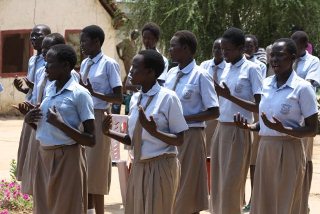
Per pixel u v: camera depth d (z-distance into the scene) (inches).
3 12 769.6
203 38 642.8
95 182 293.4
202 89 263.3
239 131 283.3
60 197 227.0
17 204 324.5
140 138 215.5
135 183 219.3
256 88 284.2
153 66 212.8
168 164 216.1
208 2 629.9
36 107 225.0
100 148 293.0
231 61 289.4
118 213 329.4
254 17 651.5
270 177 239.5
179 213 265.0
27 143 314.5
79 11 808.9
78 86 227.5
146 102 215.5
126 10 828.6
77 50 802.2
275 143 236.1
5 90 778.2
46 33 316.5
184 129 216.1
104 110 294.2
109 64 297.6
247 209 339.9
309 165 306.3
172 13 639.8
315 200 365.1
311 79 343.0
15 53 781.9
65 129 218.1
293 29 484.7
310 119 231.5
